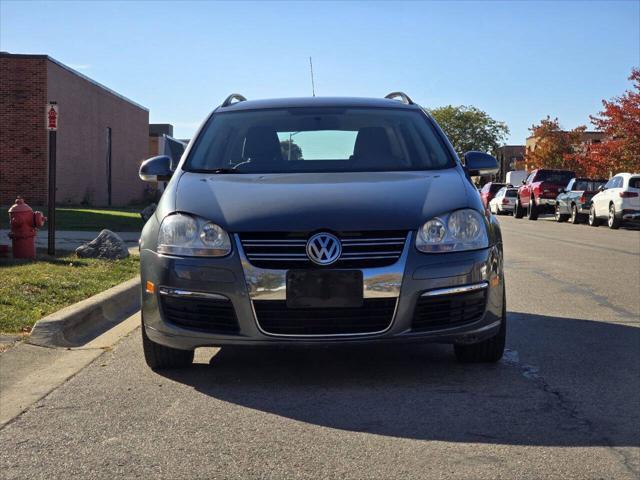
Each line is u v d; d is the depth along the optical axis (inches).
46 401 183.2
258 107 256.4
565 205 1163.9
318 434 157.2
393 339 183.6
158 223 198.1
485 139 3422.7
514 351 230.2
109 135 1409.9
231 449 149.4
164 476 136.9
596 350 232.5
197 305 187.2
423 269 184.5
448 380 196.9
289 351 228.7
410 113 254.5
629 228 991.0
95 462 144.3
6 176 1049.5
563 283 392.8
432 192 199.6
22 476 138.3
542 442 151.8
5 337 241.9
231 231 185.8
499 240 205.6
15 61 1040.8
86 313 272.8
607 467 139.3
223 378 201.2
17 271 368.5
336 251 182.2
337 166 227.1
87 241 559.8
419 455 145.2
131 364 218.1
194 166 228.2
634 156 1368.1
